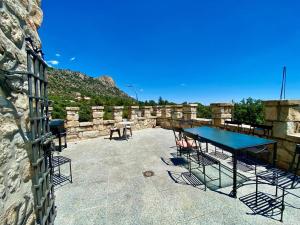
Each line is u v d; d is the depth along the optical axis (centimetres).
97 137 796
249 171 380
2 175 124
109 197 293
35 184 178
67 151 576
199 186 323
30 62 167
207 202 273
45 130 218
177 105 886
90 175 381
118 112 866
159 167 418
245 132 492
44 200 201
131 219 239
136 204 272
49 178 230
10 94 142
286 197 281
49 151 233
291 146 357
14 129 145
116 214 250
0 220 119
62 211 258
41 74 208
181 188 317
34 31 208
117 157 502
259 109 892
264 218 235
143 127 1000
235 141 315
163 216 243
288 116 363
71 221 237
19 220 148
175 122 914
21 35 170
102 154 536
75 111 730
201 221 232
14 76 150
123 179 358
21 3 173
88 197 294
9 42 146
